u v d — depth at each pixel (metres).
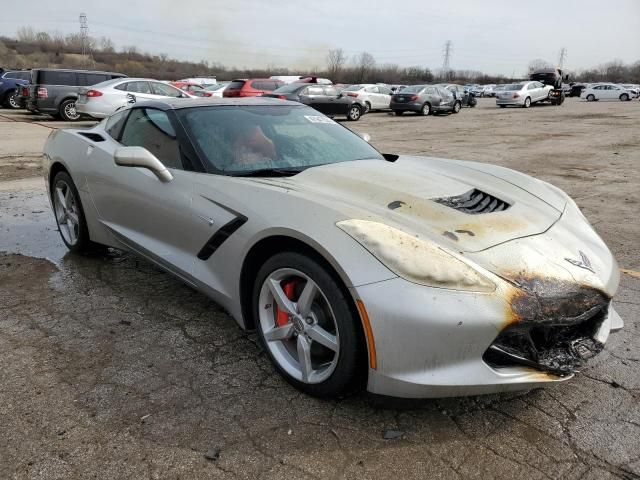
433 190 2.76
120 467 2.01
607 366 2.76
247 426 2.25
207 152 3.09
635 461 2.08
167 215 3.09
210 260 2.85
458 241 2.29
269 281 2.52
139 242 3.40
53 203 4.51
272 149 3.24
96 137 4.09
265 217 2.49
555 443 2.18
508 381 2.12
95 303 3.44
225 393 2.48
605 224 5.45
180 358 2.79
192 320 3.22
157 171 3.05
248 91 19.97
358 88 25.69
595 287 2.31
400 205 2.51
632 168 9.10
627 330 3.15
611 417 2.35
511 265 2.24
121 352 2.84
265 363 2.75
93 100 14.78
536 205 2.90
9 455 2.06
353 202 2.52
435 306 2.02
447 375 2.07
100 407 2.36
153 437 2.18
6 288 3.67
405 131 16.41
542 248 2.41
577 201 6.53
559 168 9.11
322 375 2.36
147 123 3.60
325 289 2.24
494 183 3.13
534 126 18.00
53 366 2.69
